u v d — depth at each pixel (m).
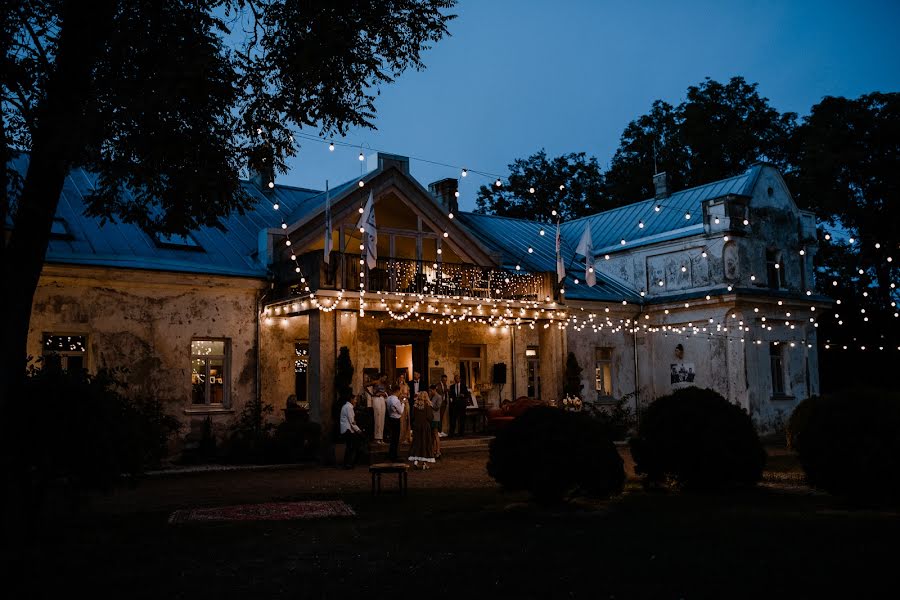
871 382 36.94
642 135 48.88
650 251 31.97
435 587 7.22
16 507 9.84
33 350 19.03
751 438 13.80
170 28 11.36
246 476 17.95
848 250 38.62
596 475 11.51
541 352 27.23
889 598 6.39
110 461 10.56
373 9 12.24
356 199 24.53
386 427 23.34
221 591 7.23
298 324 23.53
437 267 25.00
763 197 30.97
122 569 8.13
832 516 10.54
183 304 21.38
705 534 9.28
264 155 12.84
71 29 10.38
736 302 28.70
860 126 37.12
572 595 6.83
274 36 12.28
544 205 50.66
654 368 31.59
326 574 7.81
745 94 45.91
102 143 11.00
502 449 12.03
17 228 10.15
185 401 21.11
